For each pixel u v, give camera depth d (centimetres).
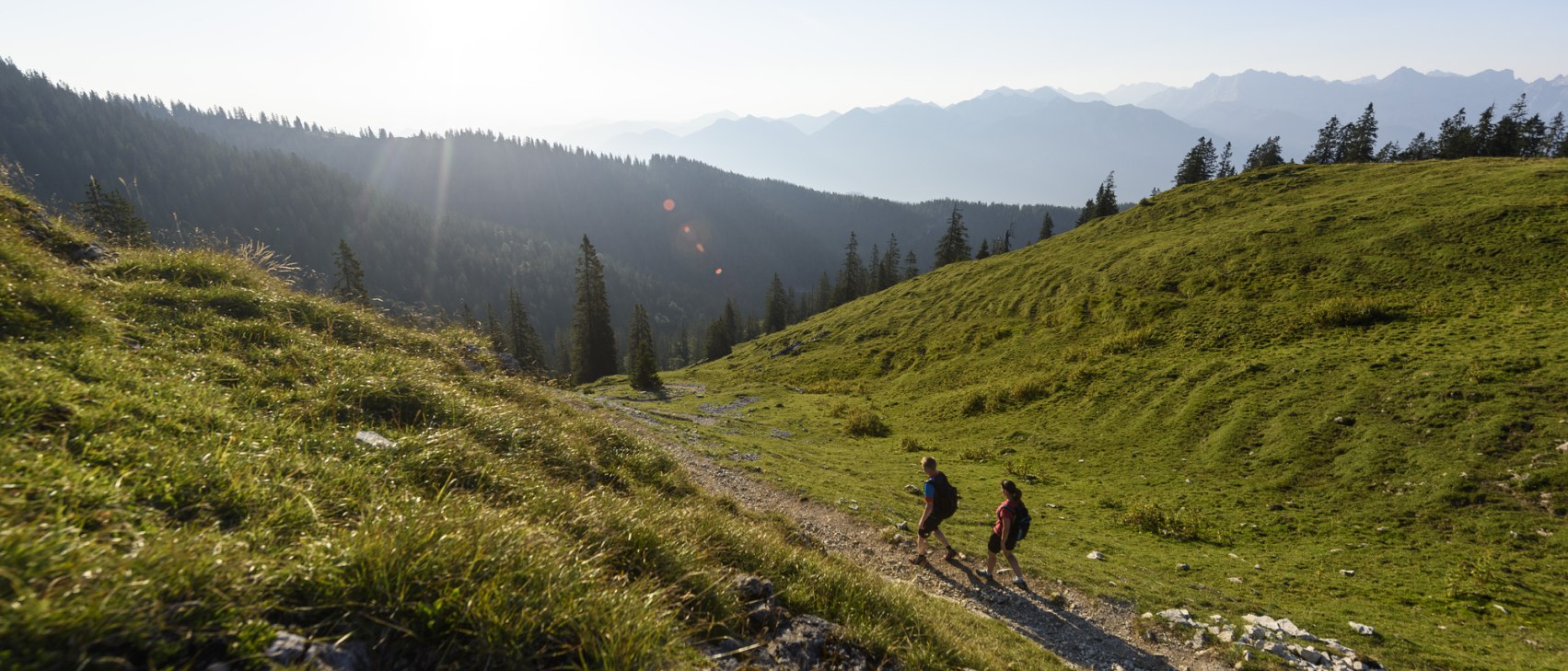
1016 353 4306
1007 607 1185
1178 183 10675
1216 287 4047
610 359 7444
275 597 335
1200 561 1502
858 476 2284
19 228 1051
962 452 2736
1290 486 1903
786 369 5934
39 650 241
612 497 823
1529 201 3631
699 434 2619
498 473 725
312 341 1020
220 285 1126
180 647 280
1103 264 5228
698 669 441
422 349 1356
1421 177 5222
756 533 897
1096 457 2498
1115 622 1167
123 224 4209
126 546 337
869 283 13762
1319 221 4447
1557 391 1820
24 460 374
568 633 394
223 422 589
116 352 694
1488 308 2736
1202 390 2670
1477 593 1228
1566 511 1430
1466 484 1617
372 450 658
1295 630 1099
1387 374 2277
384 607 354
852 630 632
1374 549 1491
